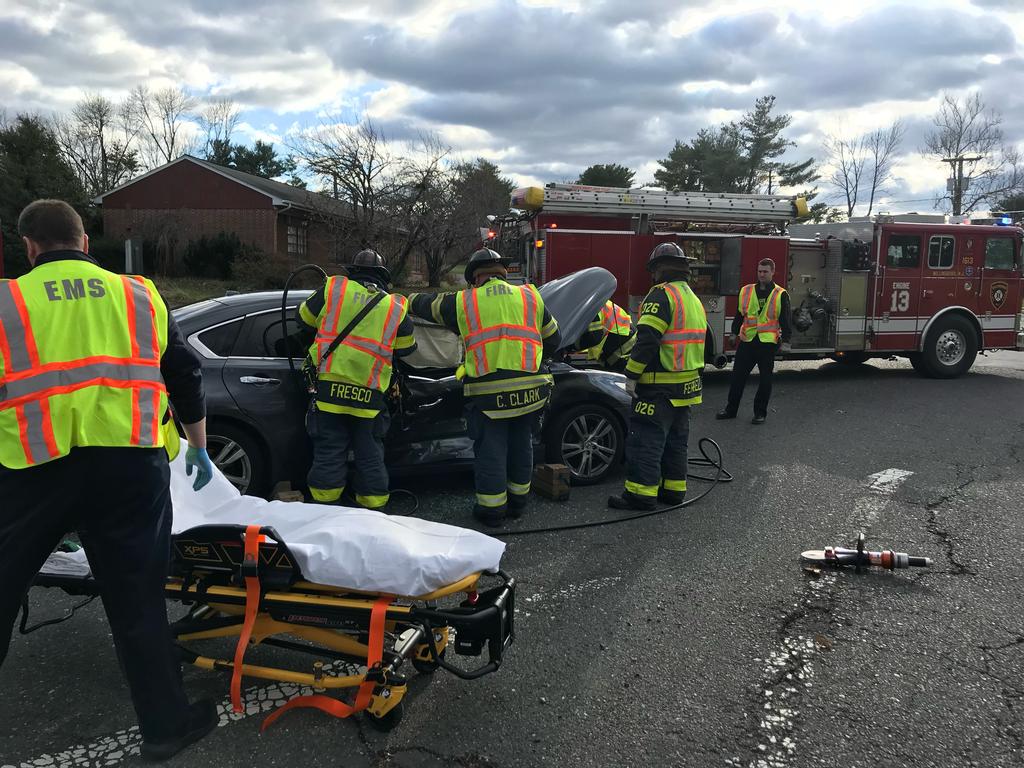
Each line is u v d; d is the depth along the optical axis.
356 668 3.07
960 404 9.39
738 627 3.49
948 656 3.24
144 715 2.42
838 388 10.77
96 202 30.19
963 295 11.76
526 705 2.85
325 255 32.06
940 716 2.80
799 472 6.18
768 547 4.50
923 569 4.18
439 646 3.03
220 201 29.69
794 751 2.60
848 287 11.33
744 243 10.66
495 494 4.75
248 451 4.71
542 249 10.35
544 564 4.22
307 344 4.73
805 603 3.75
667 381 4.95
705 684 3.01
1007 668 3.14
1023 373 12.48
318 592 2.76
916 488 5.72
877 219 11.39
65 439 2.15
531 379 4.62
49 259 2.32
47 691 2.90
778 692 2.96
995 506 5.29
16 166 28.20
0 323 2.14
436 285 27.08
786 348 11.23
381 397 4.43
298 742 2.61
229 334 4.77
